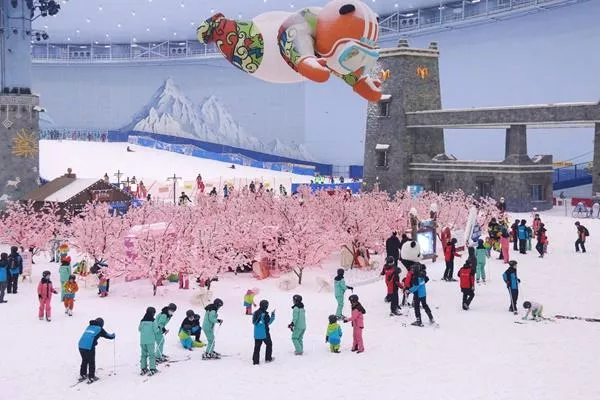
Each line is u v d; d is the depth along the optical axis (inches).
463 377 488.7
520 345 570.6
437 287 828.6
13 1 1378.0
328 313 705.0
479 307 718.5
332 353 557.9
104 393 464.8
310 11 529.0
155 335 510.6
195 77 3688.5
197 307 740.0
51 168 2402.8
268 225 995.3
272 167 2859.3
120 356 553.0
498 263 987.9
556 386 465.7
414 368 512.1
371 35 537.0
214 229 898.1
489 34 2746.1
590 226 1461.6
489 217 1283.2
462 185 1899.6
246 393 460.4
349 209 1037.8
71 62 3666.3
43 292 666.2
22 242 1071.0
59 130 3715.6
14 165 1380.4
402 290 775.1
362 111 3262.8
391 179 2080.5
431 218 1160.8
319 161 3444.9
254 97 3597.4
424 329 629.9
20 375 505.4
